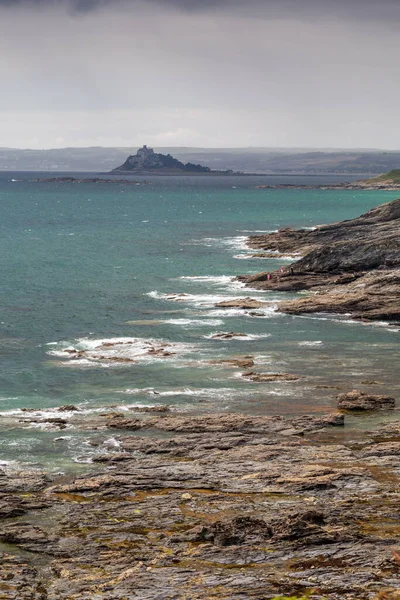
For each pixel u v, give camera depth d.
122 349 99.00
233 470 58.34
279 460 60.69
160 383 84.38
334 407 76.44
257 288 143.75
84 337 106.50
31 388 82.88
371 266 145.12
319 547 44.78
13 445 65.38
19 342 103.06
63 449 64.50
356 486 54.78
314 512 48.84
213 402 77.81
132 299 133.88
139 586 40.66
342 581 40.50
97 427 69.88
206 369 89.81
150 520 49.84
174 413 74.38
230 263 179.25
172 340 104.94
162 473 57.84
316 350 99.19
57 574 43.00
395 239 150.25
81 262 180.25
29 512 51.53
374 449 62.84
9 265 173.75
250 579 41.06
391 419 72.44
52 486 55.97
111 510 51.56
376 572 41.47
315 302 123.06
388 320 116.38
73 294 138.38
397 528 47.66
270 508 51.12
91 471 59.62
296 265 150.75
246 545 45.31
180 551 45.09
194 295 136.75
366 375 87.94
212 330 110.50
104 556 44.88
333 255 148.00
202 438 66.06
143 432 68.56
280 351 98.75
